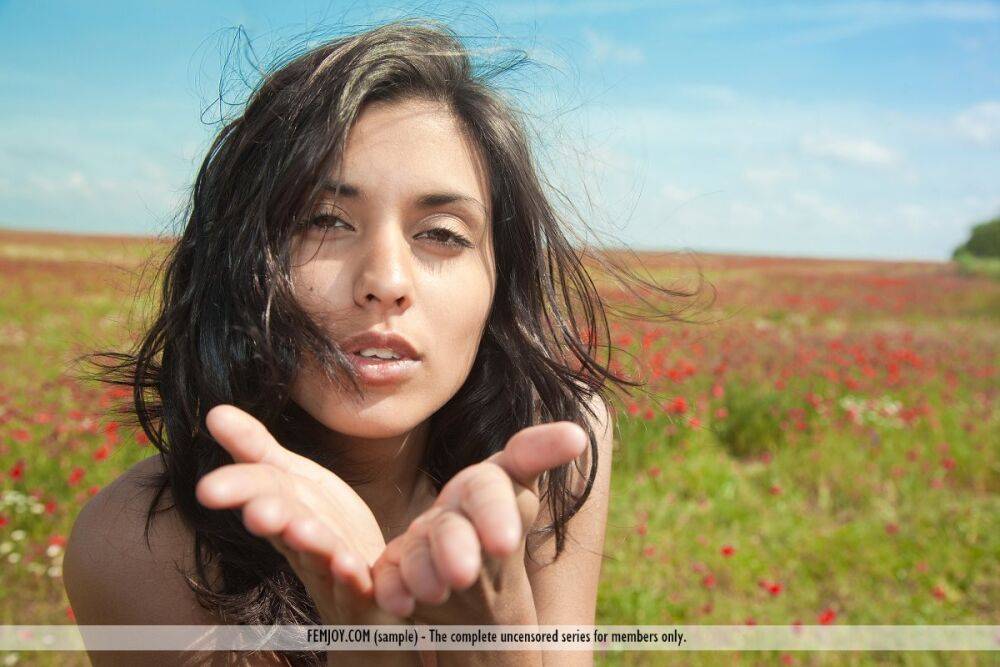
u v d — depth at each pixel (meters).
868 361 8.63
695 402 6.58
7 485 4.42
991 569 4.14
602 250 1.60
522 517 0.68
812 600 3.72
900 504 5.18
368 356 0.90
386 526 1.19
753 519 4.76
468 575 0.55
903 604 3.73
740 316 15.08
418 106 0.97
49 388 6.54
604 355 1.80
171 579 0.98
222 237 1.03
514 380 1.19
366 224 0.92
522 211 1.15
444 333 0.93
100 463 4.82
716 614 3.51
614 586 3.72
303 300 0.90
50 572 3.64
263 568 0.99
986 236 35.84
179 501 0.97
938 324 16.00
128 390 1.61
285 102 0.98
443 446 1.21
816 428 6.40
